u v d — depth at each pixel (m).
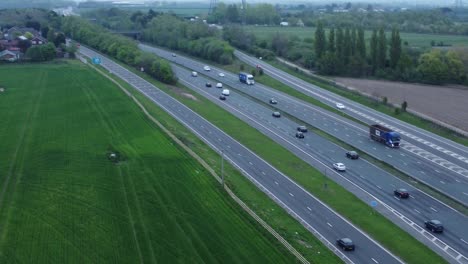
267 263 71.62
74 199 91.44
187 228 81.19
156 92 181.00
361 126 147.12
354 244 78.81
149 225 82.19
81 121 141.12
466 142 131.75
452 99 177.00
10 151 116.38
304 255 74.00
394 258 75.38
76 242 76.94
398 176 108.62
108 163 109.38
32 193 93.81
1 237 78.06
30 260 72.12
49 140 124.25
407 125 147.62
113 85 185.12
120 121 141.25
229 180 101.00
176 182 99.31
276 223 84.12
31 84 186.88
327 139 134.38
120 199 91.62
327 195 97.50
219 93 186.88
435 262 74.50
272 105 169.75
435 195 98.69
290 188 100.31
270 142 130.25
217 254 73.75
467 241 81.00
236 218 84.94
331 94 185.50
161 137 127.88
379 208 92.56
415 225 86.19
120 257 72.94
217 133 135.88
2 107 155.38
